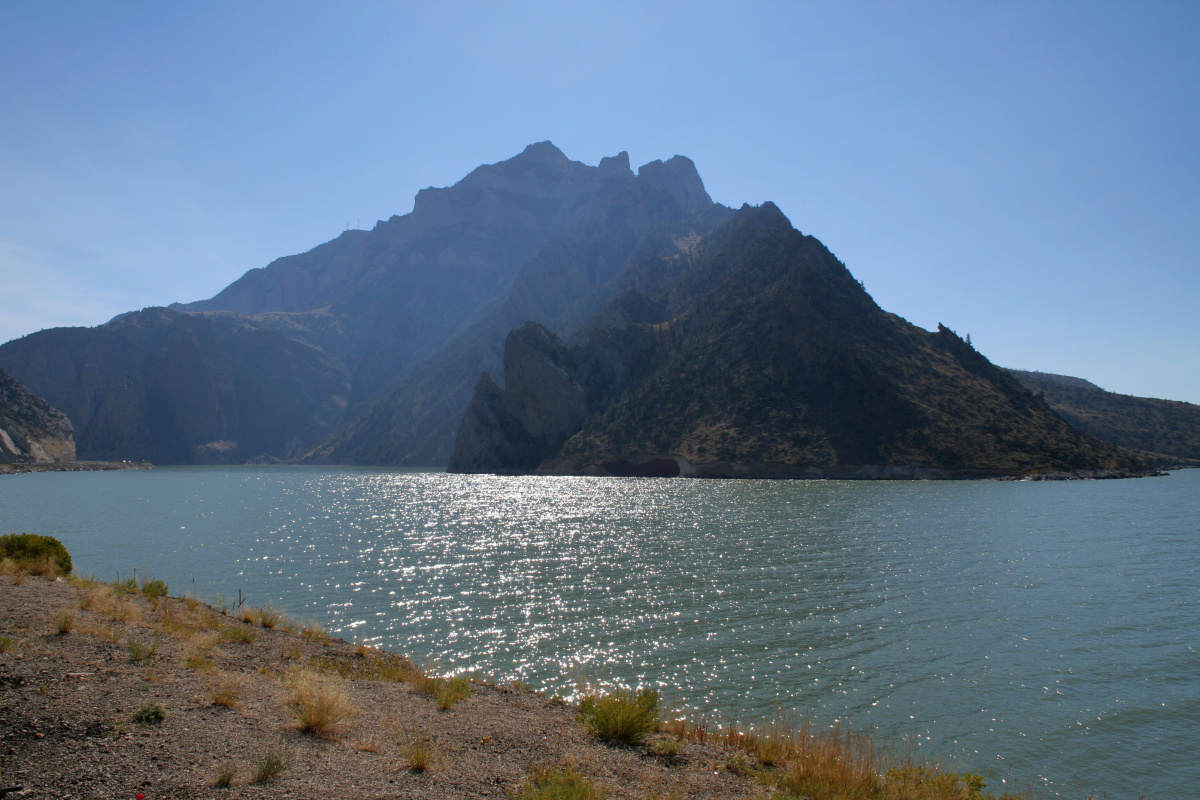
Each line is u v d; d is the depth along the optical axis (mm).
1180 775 15656
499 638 27094
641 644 26047
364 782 9602
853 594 34188
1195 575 38250
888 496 96125
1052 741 17453
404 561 47000
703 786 11148
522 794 9727
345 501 108312
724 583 37531
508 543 56219
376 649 22562
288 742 10789
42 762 8844
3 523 71188
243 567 44312
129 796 8203
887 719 18766
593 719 14328
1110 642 25656
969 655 24250
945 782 13039
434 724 13117
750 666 23266
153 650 15047
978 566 41625
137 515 81688
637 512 81438
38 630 15484
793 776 12055
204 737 10461
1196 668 22734
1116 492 102375
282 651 18594
